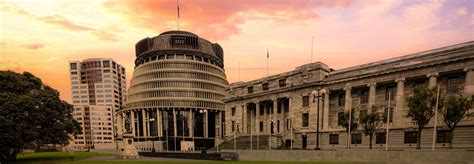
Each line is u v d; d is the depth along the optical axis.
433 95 39.88
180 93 122.44
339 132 60.41
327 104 64.56
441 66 48.56
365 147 55.88
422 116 39.12
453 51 48.78
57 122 50.84
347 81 61.25
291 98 71.56
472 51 44.94
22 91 48.69
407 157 31.31
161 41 129.25
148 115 125.00
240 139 77.56
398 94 53.50
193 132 124.31
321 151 37.38
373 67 59.56
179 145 121.31
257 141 67.44
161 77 123.75
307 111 67.38
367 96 60.41
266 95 78.38
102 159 46.16
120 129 144.62
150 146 113.19
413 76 51.84
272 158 41.81
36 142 47.16
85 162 37.94
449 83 49.53
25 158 51.09
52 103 48.88
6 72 48.53
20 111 43.19
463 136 43.78
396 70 53.72
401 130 51.72
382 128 54.28
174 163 34.09
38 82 52.16
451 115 36.81
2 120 40.78
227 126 91.12
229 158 44.47
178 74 123.94
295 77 71.56
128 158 48.88
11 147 42.94
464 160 27.88
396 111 53.53
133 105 127.38
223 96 133.62
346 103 61.28
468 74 45.47
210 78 130.12
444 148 44.47
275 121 75.00
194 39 131.00
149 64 126.44
